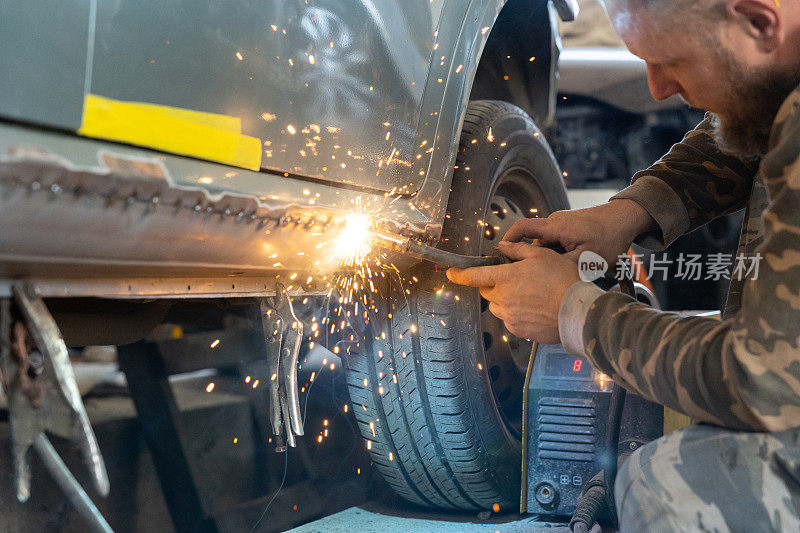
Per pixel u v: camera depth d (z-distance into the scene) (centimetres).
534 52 238
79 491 97
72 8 95
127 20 103
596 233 140
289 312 142
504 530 181
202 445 213
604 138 415
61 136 97
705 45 95
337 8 138
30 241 90
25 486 95
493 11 180
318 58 135
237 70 120
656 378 98
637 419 178
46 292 101
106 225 95
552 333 119
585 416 179
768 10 90
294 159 132
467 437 179
